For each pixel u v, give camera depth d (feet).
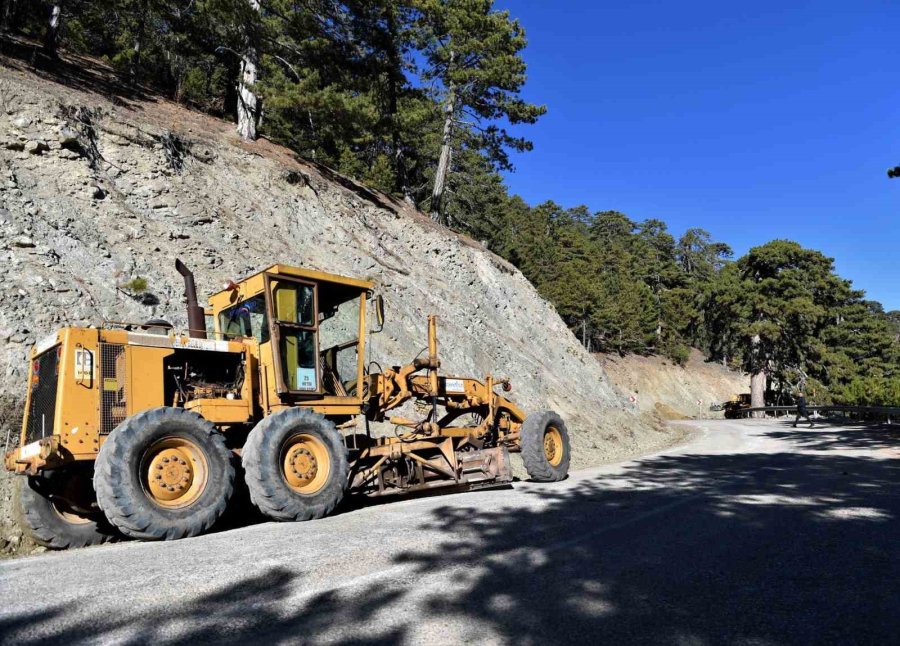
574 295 199.00
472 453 32.19
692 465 43.91
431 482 30.86
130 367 23.25
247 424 26.35
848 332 201.57
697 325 270.05
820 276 173.78
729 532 20.45
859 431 77.00
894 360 201.77
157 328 26.12
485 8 109.91
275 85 74.43
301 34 77.20
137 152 50.96
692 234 350.84
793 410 148.97
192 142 57.47
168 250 45.21
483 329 75.56
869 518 22.61
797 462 43.37
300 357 27.63
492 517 23.21
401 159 122.31
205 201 53.36
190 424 22.16
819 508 24.76
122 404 22.91
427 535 19.88
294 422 24.71
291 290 27.73
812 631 12.00
